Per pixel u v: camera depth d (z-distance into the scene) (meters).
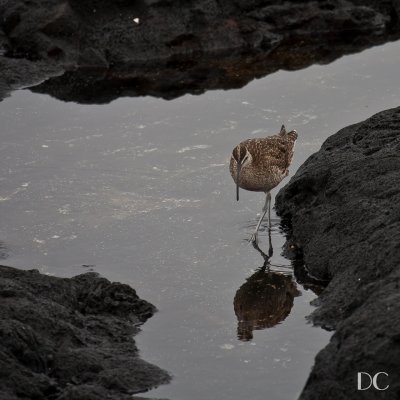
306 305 21.47
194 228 25.50
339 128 31.00
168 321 20.94
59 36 36.84
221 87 35.03
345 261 21.31
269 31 39.03
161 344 19.94
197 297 22.08
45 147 30.42
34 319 18.64
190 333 20.42
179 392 18.11
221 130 31.36
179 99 34.03
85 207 26.72
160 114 32.78
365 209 22.19
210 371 18.88
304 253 23.25
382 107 32.34
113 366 18.48
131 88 35.12
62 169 28.95
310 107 32.78
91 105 33.59
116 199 27.12
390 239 20.23
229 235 25.14
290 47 38.62
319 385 16.84
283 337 20.11
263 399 17.91
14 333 17.75
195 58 37.69
